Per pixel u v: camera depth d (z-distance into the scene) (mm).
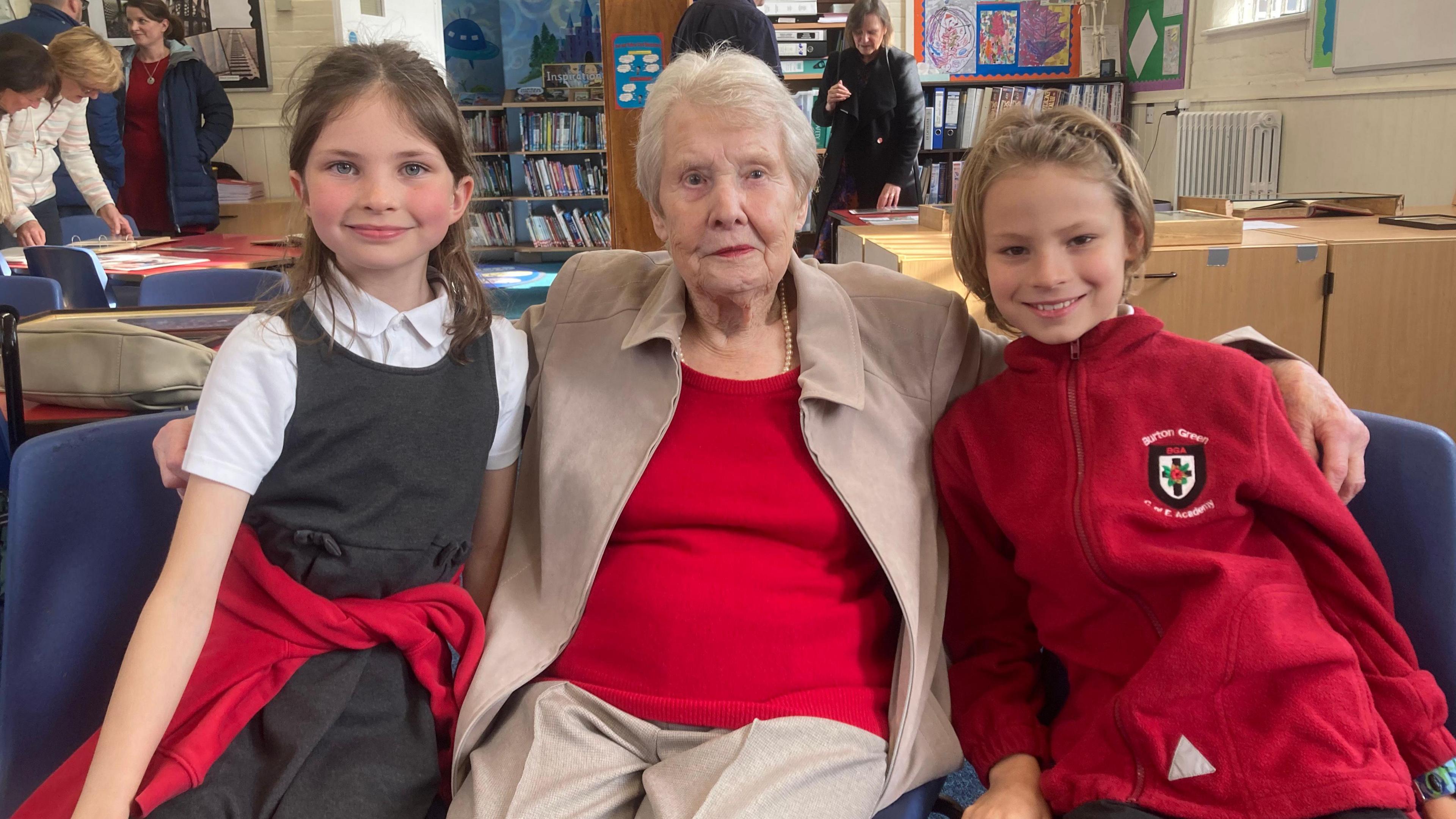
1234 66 6688
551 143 9156
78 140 4609
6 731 1217
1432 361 2746
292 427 1202
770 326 1435
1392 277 2693
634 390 1374
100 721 1323
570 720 1195
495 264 9375
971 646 1396
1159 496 1202
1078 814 1102
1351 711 1066
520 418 1412
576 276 1514
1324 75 5820
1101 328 1281
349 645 1218
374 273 1254
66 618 1278
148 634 1073
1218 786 1068
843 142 5605
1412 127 5211
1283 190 6289
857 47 5441
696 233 1289
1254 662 1089
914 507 1352
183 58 6188
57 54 4371
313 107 1194
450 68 9836
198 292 3051
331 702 1169
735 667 1227
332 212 1188
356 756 1166
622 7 4824
